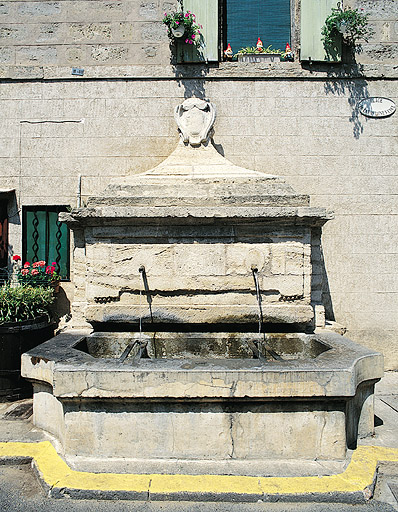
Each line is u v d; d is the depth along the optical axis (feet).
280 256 14.49
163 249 14.46
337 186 18.97
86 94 19.08
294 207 14.03
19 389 14.35
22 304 14.87
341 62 19.08
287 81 19.12
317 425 10.21
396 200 18.92
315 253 15.67
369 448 11.01
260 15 20.45
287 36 20.43
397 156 18.99
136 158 19.01
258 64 19.10
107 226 14.48
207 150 17.15
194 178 15.56
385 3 19.27
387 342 18.83
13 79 19.08
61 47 19.22
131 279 14.49
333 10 18.65
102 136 19.06
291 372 9.96
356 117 19.10
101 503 9.12
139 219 14.15
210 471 9.75
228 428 10.15
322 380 9.96
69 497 9.24
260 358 11.39
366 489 9.23
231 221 14.24
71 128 19.08
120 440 10.16
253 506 9.02
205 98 19.06
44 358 11.28
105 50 19.20
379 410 13.88
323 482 9.41
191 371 9.98
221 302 14.55
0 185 19.04
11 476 10.14
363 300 18.84
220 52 19.53
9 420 12.58
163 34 19.20
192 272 14.43
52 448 10.78
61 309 18.92
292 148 19.02
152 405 10.17
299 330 14.99
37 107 19.12
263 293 14.55
